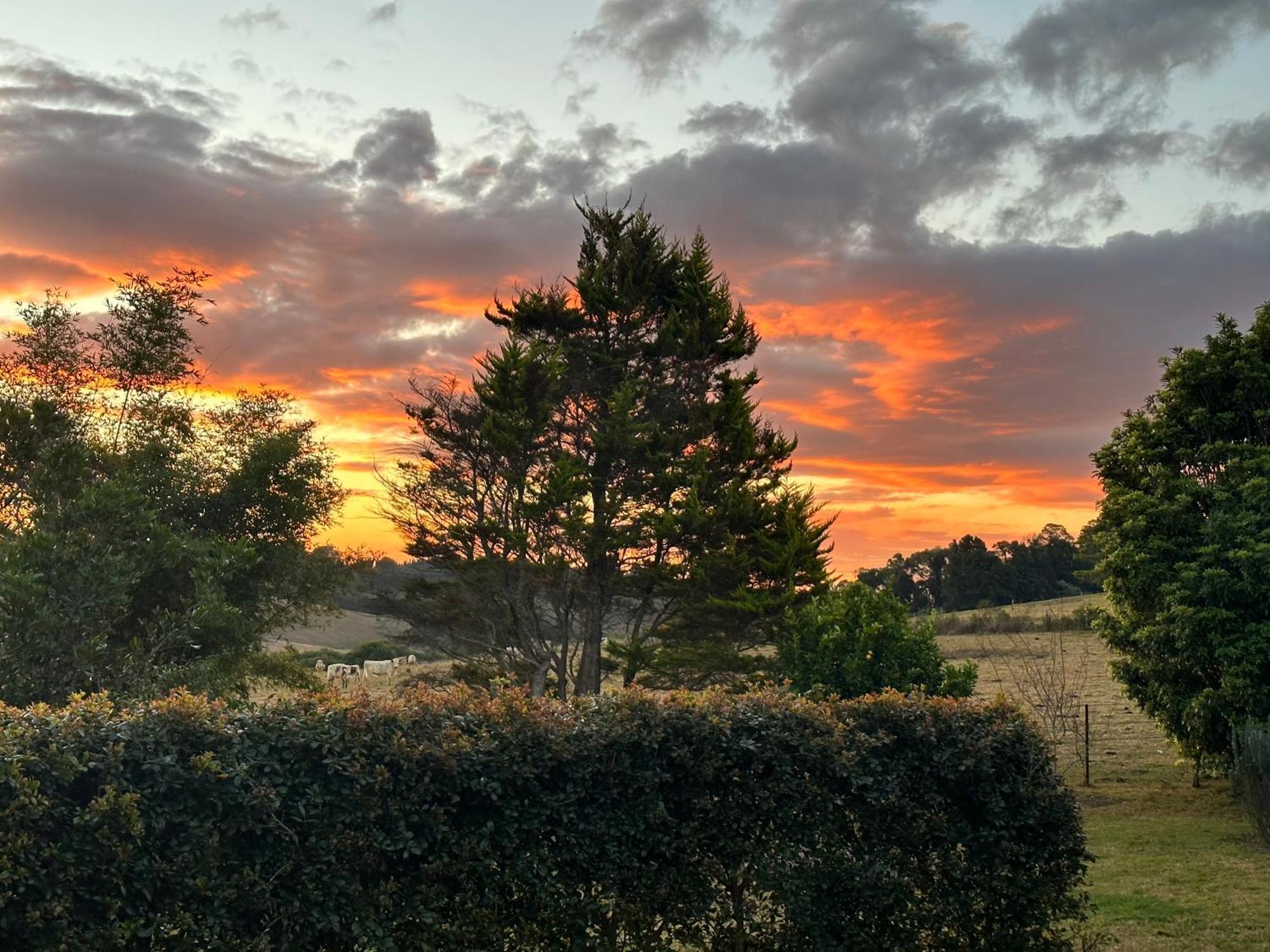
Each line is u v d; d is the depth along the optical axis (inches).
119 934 205.2
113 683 560.1
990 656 1676.9
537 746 257.4
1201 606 727.1
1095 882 466.9
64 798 209.2
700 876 268.1
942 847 289.3
